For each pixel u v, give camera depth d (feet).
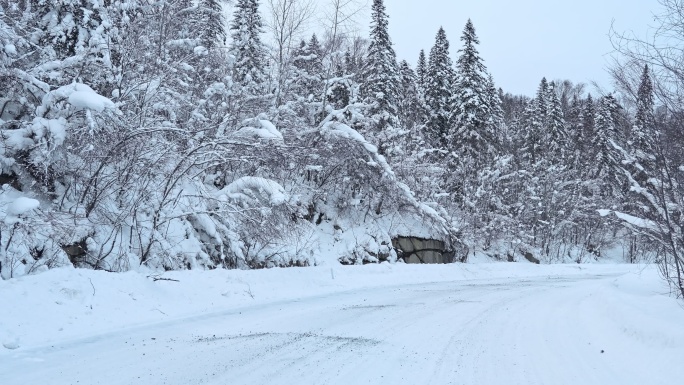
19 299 25.21
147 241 44.52
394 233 83.92
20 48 43.06
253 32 86.84
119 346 22.52
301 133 73.36
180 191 44.52
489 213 115.55
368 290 48.85
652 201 28.22
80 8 45.03
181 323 28.27
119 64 48.75
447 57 128.57
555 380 18.83
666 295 31.30
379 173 79.41
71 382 17.33
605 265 111.86
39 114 37.63
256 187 50.72
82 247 40.11
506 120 194.70
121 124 39.47
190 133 46.09
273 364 20.01
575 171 142.00
